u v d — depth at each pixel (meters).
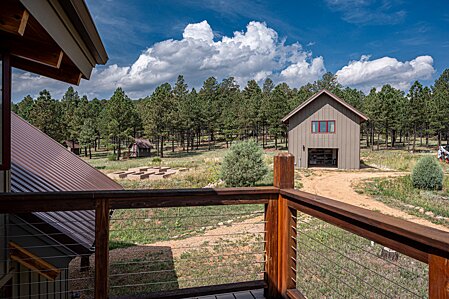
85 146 36.75
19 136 5.33
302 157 19.23
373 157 24.72
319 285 4.24
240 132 40.16
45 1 1.51
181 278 4.99
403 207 9.80
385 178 14.70
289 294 2.08
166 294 2.05
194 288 2.14
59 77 2.77
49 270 2.76
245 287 2.20
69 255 3.08
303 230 6.97
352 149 18.44
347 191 12.43
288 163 2.19
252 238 6.93
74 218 3.14
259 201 2.19
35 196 1.74
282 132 35.84
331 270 4.74
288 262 2.13
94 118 44.19
